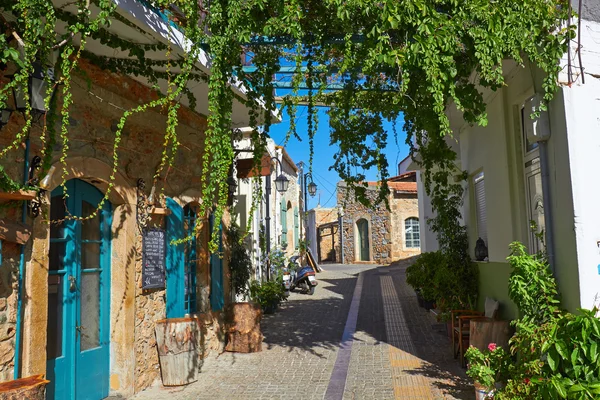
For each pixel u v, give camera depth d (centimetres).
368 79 571
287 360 704
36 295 416
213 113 431
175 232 657
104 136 526
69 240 495
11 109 379
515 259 468
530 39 437
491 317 643
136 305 572
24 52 366
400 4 417
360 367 653
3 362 381
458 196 846
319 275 2005
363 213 2559
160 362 595
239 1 427
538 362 396
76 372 494
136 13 420
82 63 492
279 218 1634
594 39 466
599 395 335
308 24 465
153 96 617
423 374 611
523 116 595
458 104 446
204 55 534
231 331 764
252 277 1170
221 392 564
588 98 448
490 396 452
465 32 444
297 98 482
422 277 885
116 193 548
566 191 445
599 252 432
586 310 367
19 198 393
